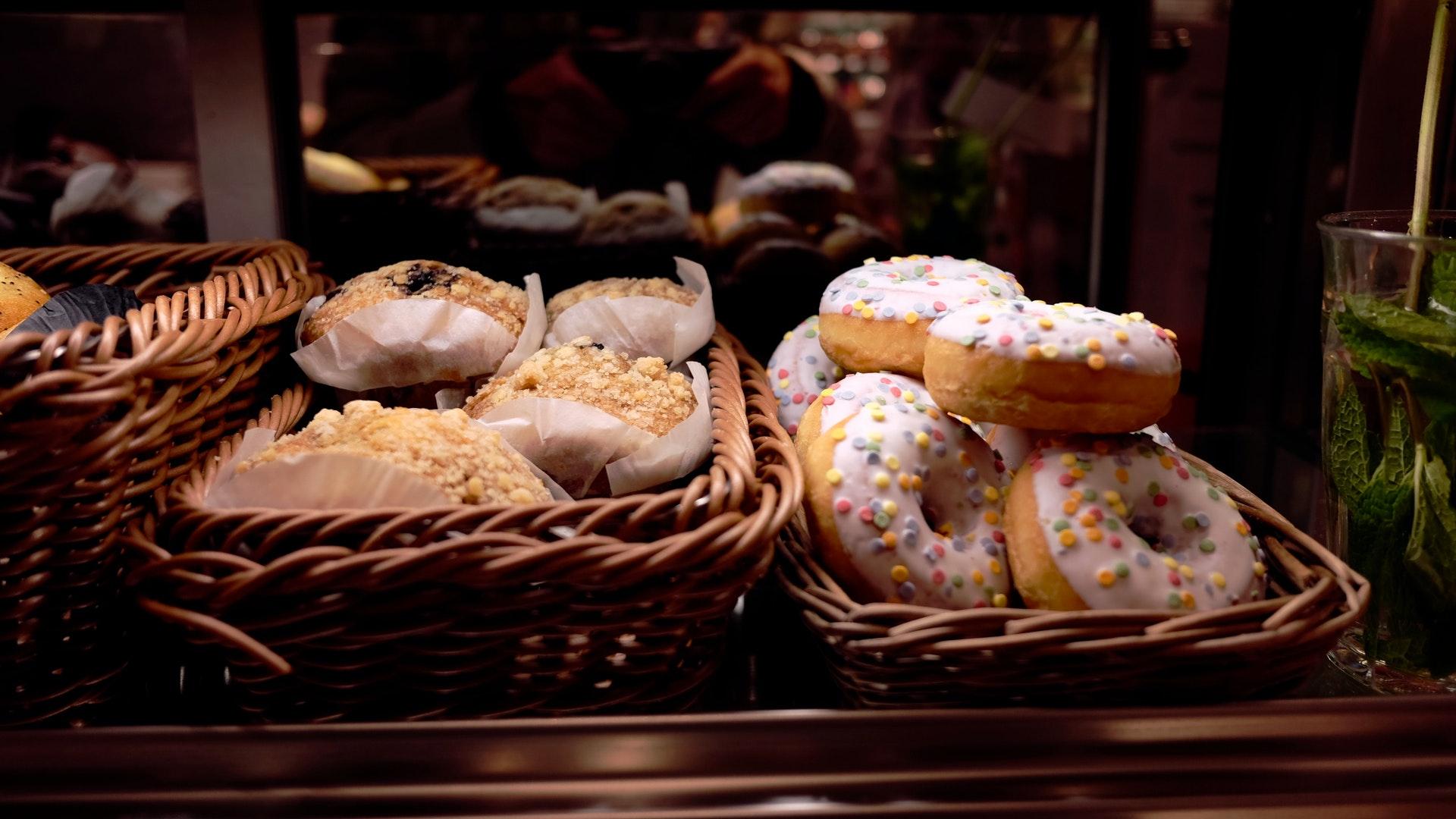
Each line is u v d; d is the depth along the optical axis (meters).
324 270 1.22
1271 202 1.19
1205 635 0.74
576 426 0.88
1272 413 1.27
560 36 1.20
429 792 0.75
